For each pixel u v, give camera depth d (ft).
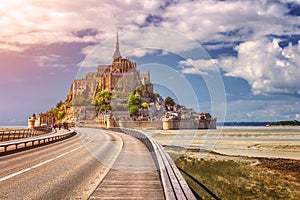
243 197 43.80
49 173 34.73
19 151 66.59
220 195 42.22
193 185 41.68
